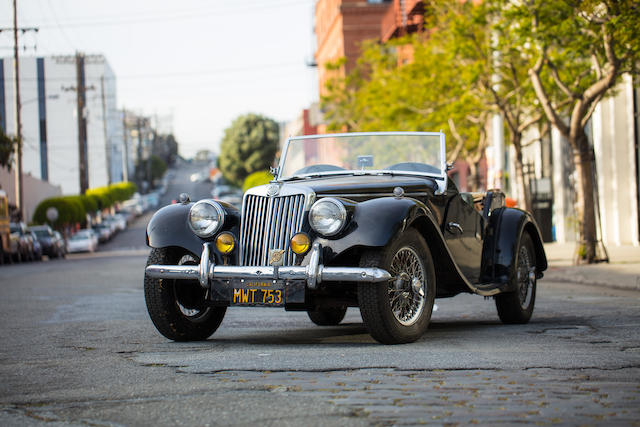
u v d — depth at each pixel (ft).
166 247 23.27
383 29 177.27
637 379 16.31
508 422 12.89
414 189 23.77
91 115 347.15
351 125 135.03
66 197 203.31
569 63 71.41
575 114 59.36
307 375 16.98
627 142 85.46
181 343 23.20
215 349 21.48
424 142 26.25
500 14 68.80
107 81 368.07
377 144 26.61
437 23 79.71
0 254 119.65
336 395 14.92
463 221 26.02
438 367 17.69
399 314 21.77
